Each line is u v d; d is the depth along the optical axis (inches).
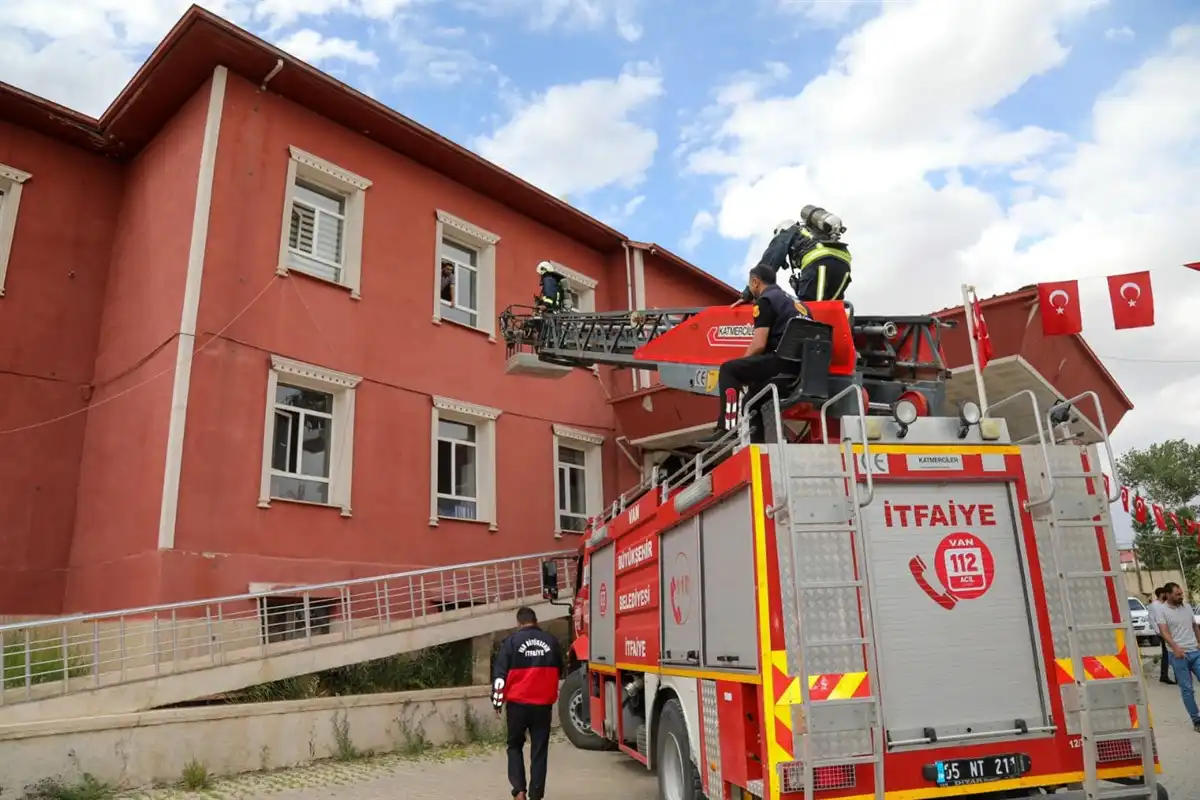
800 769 186.9
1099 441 242.2
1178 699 527.2
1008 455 220.1
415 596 550.3
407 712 417.1
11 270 524.7
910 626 203.8
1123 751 203.9
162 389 478.0
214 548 460.4
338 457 534.9
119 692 354.6
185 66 520.1
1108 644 209.8
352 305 564.4
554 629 593.6
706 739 230.5
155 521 451.8
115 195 586.9
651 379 743.1
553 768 376.2
